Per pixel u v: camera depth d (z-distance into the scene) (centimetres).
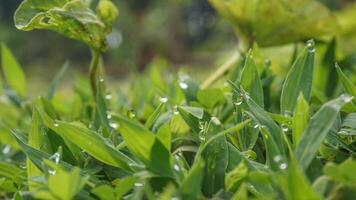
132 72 71
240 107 42
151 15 558
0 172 44
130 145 37
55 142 42
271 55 75
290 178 32
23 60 722
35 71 651
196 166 35
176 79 59
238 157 38
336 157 40
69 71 526
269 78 53
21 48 723
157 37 550
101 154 39
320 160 40
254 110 40
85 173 40
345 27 70
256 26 60
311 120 36
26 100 63
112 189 36
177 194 35
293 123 40
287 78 44
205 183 38
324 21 59
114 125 45
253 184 36
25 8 47
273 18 59
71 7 47
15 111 69
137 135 37
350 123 41
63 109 62
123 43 537
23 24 47
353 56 65
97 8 49
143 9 587
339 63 63
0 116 68
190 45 621
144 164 37
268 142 38
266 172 37
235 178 36
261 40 61
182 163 39
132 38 543
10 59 63
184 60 550
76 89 64
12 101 63
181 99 56
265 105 53
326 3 159
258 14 59
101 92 47
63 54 713
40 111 43
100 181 39
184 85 53
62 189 33
